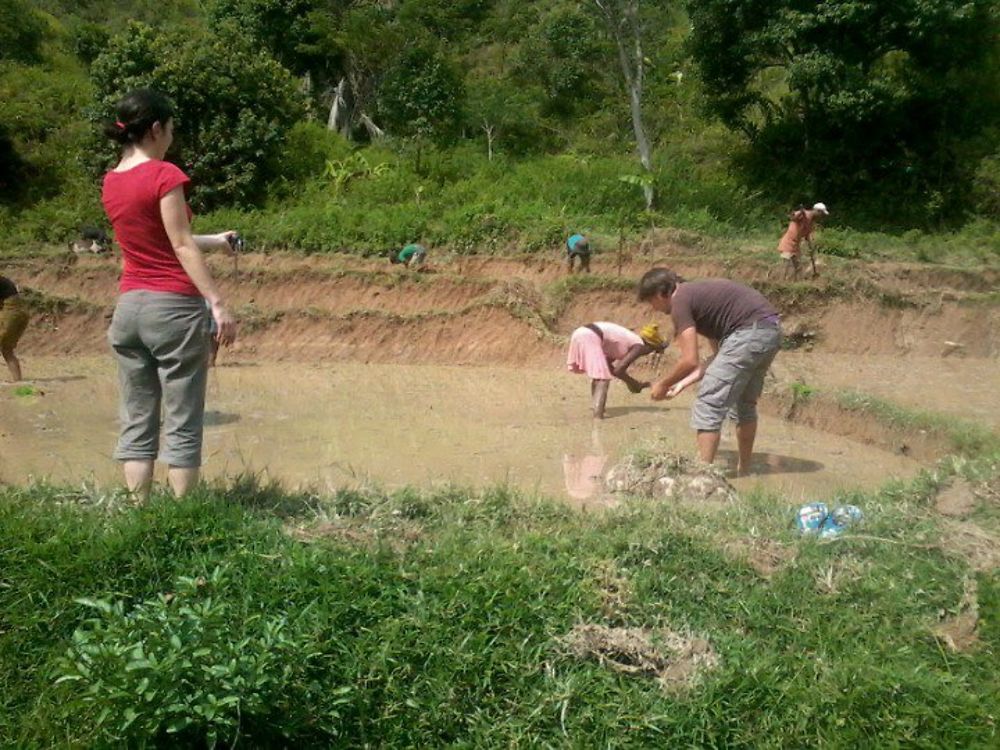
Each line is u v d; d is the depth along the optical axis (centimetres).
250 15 2992
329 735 360
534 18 3541
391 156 2694
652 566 462
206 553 438
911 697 374
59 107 2612
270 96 2397
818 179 2567
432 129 2831
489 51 3472
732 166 2717
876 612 435
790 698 375
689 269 1855
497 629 401
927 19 2306
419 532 487
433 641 391
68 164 2420
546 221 2020
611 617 418
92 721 351
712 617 428
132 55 2330
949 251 2055
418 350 1499
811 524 536
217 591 402
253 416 1035
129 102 476
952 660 407
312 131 2720
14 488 530
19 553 421
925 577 463
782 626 420
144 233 471
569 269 1834
